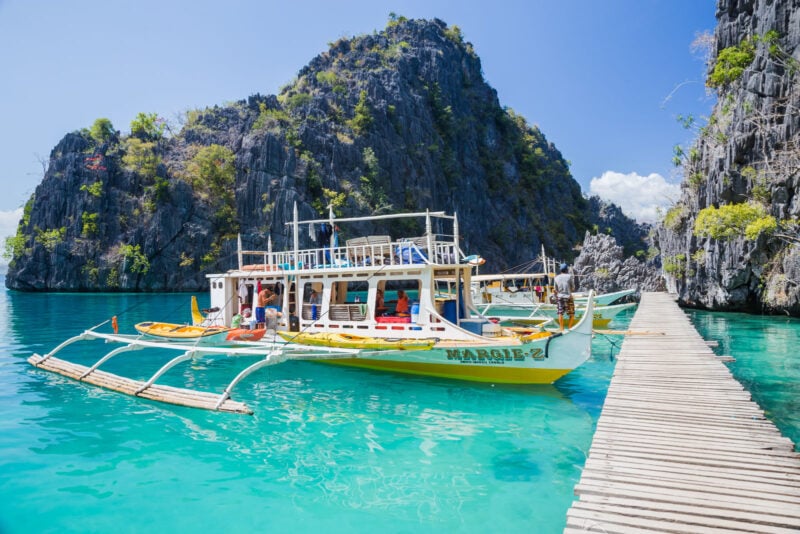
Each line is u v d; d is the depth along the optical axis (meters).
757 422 8.34
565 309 14.63
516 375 13.23
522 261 120.88
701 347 15.18
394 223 96.00
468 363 13.48
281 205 75.56
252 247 73.62
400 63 121.94
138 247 67.88
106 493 7.40
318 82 109.38
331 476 7.96
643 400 9.68
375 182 94.69
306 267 16.98
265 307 16.52
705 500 5.74
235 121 91.19
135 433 9.89
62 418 10.77
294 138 87.56
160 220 70.00
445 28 154.88
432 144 116.56
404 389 13.23
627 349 15.02
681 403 9.45
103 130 80.56
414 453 8.88
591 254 44.25
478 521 6.55
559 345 12.50
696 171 34.09
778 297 26.31
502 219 125.06
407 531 6.32
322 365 16.12
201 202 74.38
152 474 8.05
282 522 6.57
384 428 10.21
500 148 142.50
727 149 29.09
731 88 32.31
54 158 77.81
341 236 80.50
